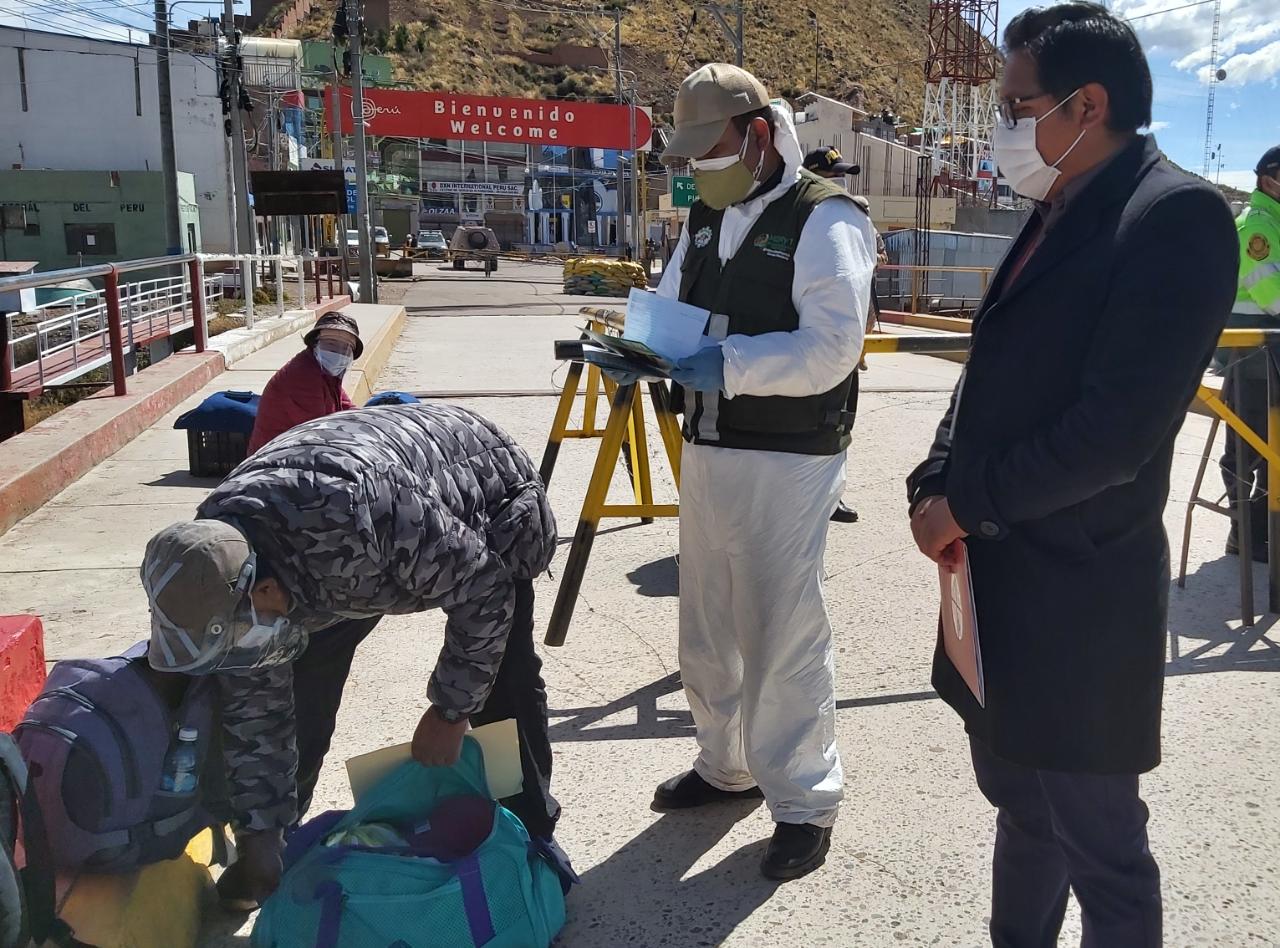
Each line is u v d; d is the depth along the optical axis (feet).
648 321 8.44
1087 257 5.55
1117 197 5.54
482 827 7.54
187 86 109.19
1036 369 5.77
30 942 6.13
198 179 111.34
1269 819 9.37
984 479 5.79
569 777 10.42
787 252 8.17
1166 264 5.24
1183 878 8.57
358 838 7.41
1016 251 6.36
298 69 152.97
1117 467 5.36
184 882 7.49
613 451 11.90
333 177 73.56
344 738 10.99
